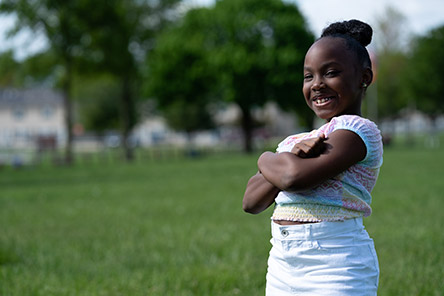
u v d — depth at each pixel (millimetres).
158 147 57500
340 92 2064
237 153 40656
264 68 37625
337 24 2207
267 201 2178
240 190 14141
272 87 38500
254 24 37094
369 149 2008
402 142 45844
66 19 30266
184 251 6523
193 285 4738
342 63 2055
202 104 54625
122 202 12461
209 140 74250
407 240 6543
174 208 11023
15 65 30453
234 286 4809
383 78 57281
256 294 4500
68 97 32281
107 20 31203
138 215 10188
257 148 45438
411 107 59719
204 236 7441
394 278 4754
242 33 38281
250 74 38094
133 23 33688
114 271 5535
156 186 16250
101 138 68375
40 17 29547
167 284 4809
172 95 41250
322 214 2031
